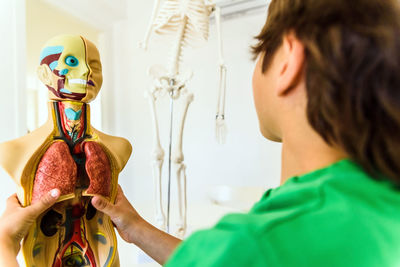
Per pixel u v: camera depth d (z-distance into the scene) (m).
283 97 0.33
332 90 0.26
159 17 1.44
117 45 1.95
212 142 2.71
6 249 0.54
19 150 0.62
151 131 2.25
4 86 1.22
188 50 2.50
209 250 0.24
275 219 0.24
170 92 1.49
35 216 0.59
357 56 0.25
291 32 0.32
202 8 1.40
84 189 0.71
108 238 0.72
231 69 2.77
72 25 1.85
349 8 0.27
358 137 0.26
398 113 0.24
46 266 0.67
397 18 0.27
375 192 0.26
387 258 0.24
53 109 0.68
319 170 0.29
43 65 0.68
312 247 0.23
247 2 2.32
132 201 2.10
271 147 2.86
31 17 1.74
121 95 1.98
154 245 0.69
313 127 0.29
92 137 0.72
